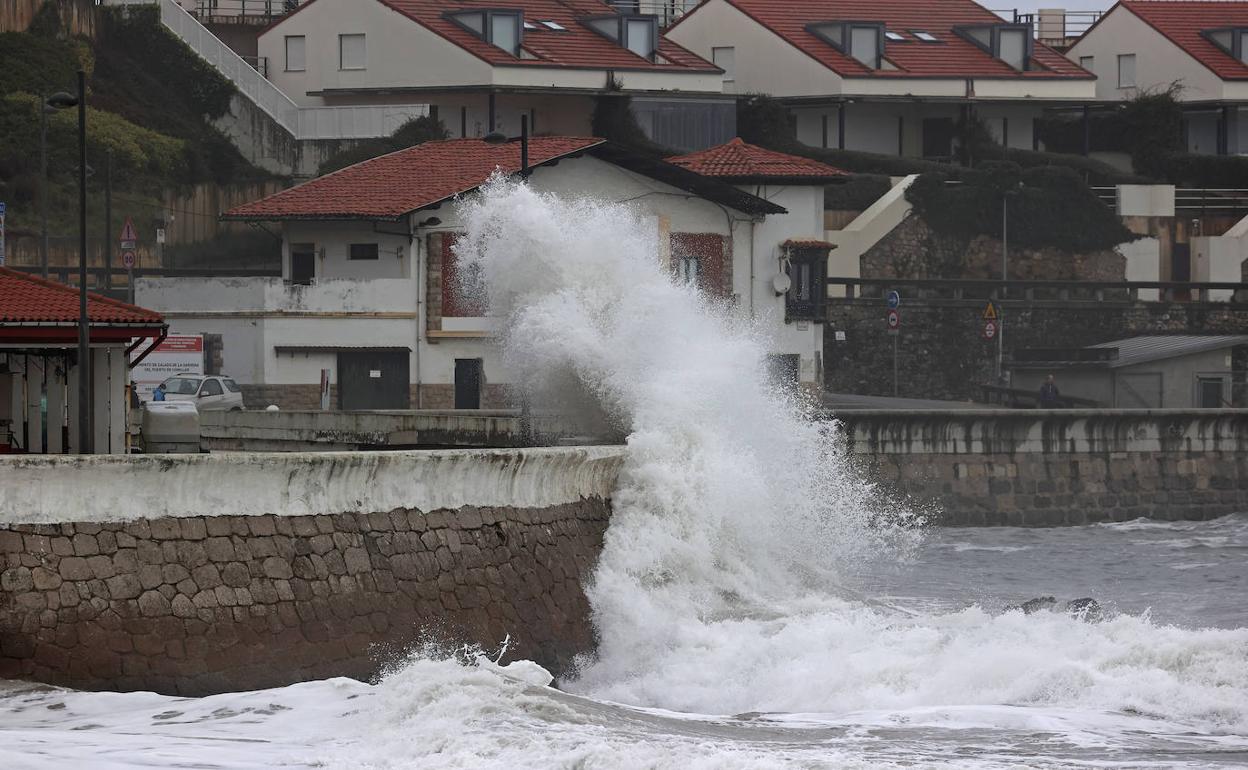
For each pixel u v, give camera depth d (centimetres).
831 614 4153
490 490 3769
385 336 10225
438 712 2778
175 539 3084
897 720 3148
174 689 3016
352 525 3384
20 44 12731
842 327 12812
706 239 11362
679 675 3669
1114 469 9006
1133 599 5591
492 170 10419
